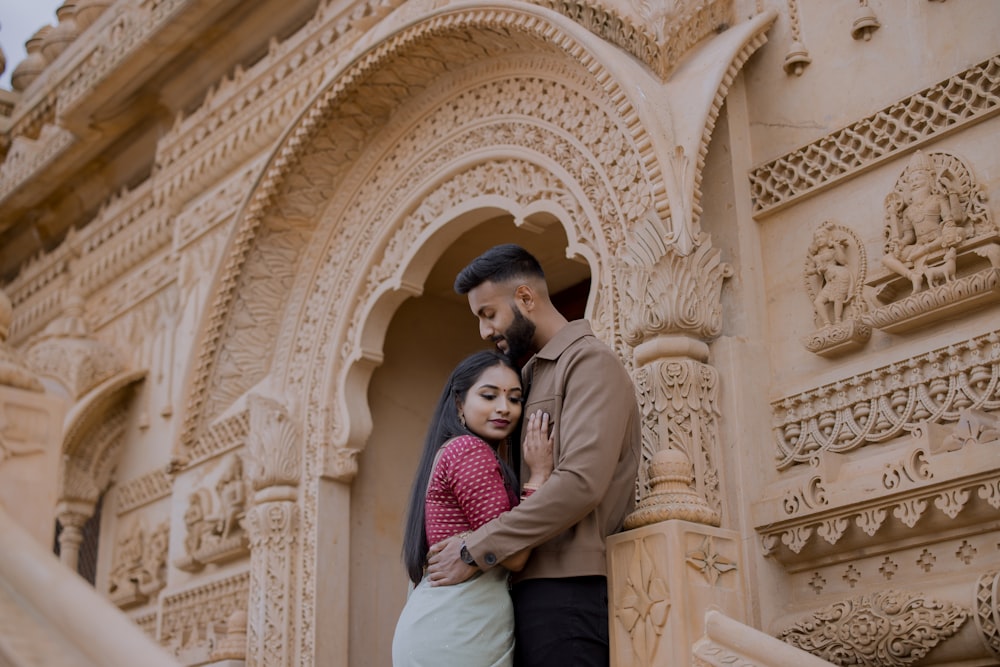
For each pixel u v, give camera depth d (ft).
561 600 11.21
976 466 11.87
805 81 15.29
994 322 12.62
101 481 27.55
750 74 15.88
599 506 11.62
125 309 29.22
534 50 17.31
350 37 22.50
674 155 14.40
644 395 14.02
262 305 21.77
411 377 22.15
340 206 21.08
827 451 13.56
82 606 7.81
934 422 12.78
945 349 12.88
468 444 11.70
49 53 34.32
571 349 12.04
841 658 12.66
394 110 20.10
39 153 31.01
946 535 12.40
